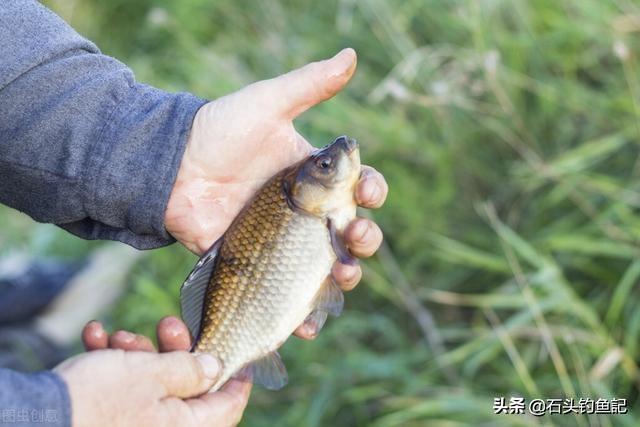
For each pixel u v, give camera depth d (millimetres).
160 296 1312
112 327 1376
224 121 892
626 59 1191
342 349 1254
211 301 883
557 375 1133
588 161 1250
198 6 1768
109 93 887
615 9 1302
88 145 873
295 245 873
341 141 868
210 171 899
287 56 1552
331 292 875
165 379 794
